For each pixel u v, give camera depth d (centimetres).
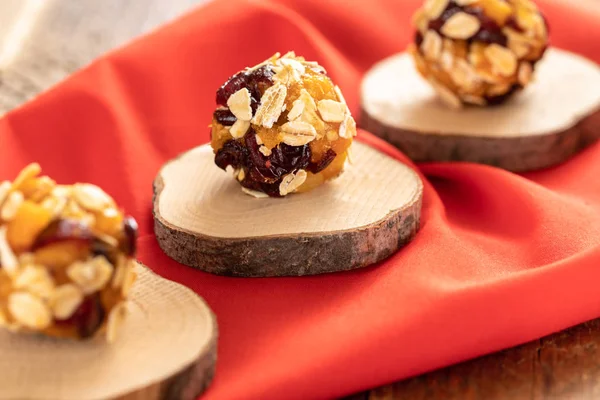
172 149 44
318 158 38
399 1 51
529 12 44
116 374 32
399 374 34
